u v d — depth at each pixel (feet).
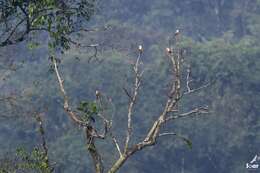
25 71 409.90
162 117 43.86
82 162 353.51
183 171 387.55
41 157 50.93
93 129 44.75
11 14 57.93
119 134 384.27
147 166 384.27
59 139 360.28
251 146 391.86
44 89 367.66
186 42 403.75
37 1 55.57
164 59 404.16
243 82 400.47
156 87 401.29
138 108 396.57
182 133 384.06
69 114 45.37
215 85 394.93
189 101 389.19
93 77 406.00
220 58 400.47
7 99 70.95
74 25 59.06
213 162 392.47
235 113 394.11
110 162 320.09
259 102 397.39
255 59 408.26
